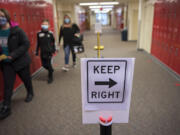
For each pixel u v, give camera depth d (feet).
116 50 22.54
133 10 30.25
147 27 20.15
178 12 11.69
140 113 7.38
